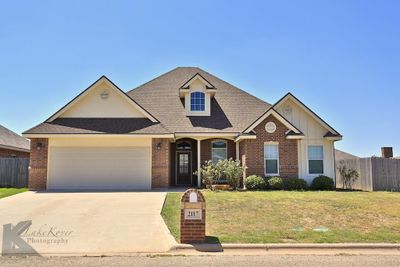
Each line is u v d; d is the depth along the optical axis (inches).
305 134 856.9
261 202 551.2
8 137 1192.2
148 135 777.6
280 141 812.6
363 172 866.1
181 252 324.8
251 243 342.0
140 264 287.0
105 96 840.3
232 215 463.2
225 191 719.1
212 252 324.5
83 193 682.2
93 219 445.7
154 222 431.8
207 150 890.1
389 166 842.8
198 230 348.5
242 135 794.2
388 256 312.0
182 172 914.7
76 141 789.9
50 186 773.3
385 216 461.7
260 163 801.6
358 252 326.0
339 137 842.8
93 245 343.9
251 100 976.9
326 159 851.4
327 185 802.8
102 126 799.1
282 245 336.5
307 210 494.6
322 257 307.9
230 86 1028.5
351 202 555.8
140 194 661.3
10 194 669.3
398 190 826.8
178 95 969.5
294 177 808.3
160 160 792.9
